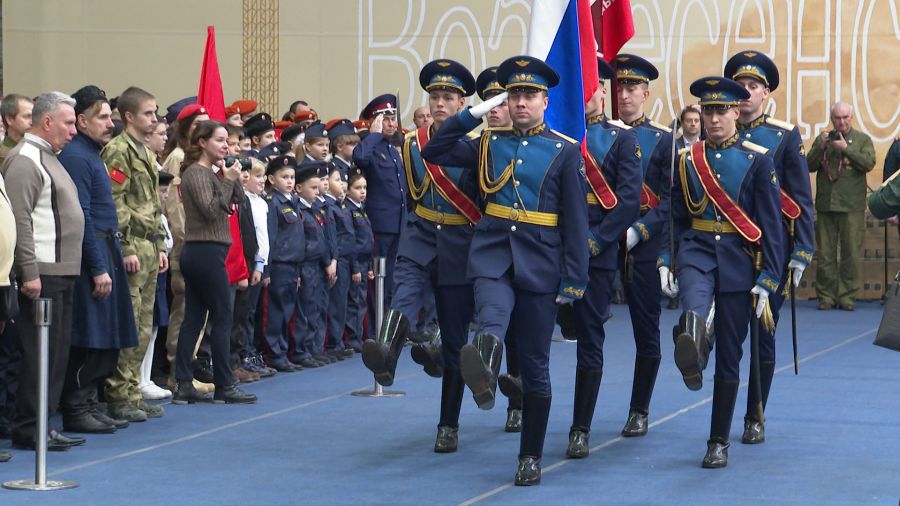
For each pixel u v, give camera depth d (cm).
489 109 887
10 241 924
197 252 1222
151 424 1130
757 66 1045
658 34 2409
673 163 981
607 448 1025
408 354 1670
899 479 909
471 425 1132
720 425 952
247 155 1444
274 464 956
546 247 871
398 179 1681
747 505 825
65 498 840
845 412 1201
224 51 2402
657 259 1038
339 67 2425
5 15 2344
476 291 873
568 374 1471
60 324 998
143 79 2388
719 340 952
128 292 1080
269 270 1459
